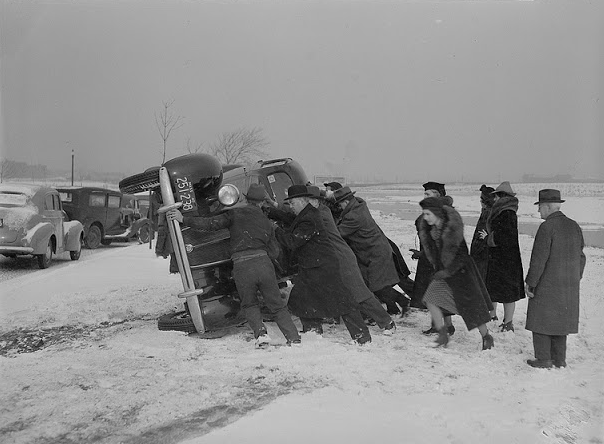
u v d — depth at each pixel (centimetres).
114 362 576
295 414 436
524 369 556
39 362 578
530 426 416
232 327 725
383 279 769
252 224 636
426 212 623
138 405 457
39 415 438
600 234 1561
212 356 596
